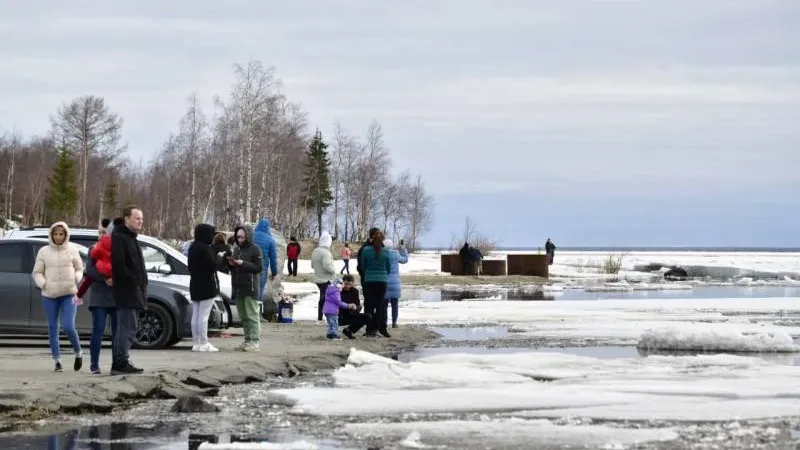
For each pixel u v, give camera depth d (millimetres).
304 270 85438
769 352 27844
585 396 18047
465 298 58875
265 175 102688
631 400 17688
